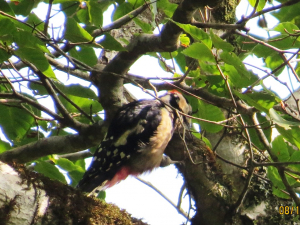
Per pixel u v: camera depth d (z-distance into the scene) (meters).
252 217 7.95
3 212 5.06
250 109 7.52
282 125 6.18
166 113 9.38
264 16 9.00
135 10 7.99
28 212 5.23
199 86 7.93
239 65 6.17
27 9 8.03
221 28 7.01
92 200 5.94
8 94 8.00
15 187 5.20
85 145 8.65
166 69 8.95
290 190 7.26
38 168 8.86
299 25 9.33
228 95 7.64
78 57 8.64
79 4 8.94
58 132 9.53
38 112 9.66
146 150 8.99
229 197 8.02
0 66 8.02
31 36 5.54
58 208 5.49
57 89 8.19
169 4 8.14
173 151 9.03
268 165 7.23
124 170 9.02
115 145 8.89
